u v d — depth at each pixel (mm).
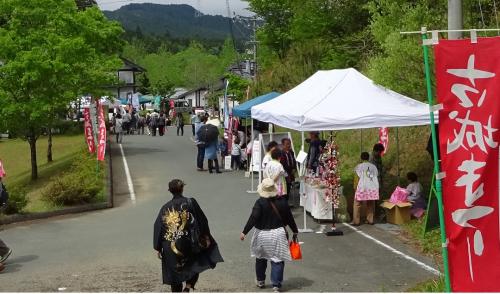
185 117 75375
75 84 27109
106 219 15352
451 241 6137
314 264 10594
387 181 17312
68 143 41688
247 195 18156
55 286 9477
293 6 34719
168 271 7996
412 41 13344
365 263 10578
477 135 6008
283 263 8992
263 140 18844
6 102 25406
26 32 26219
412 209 13625
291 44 37531
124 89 74312
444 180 6137
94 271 10383
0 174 11922
